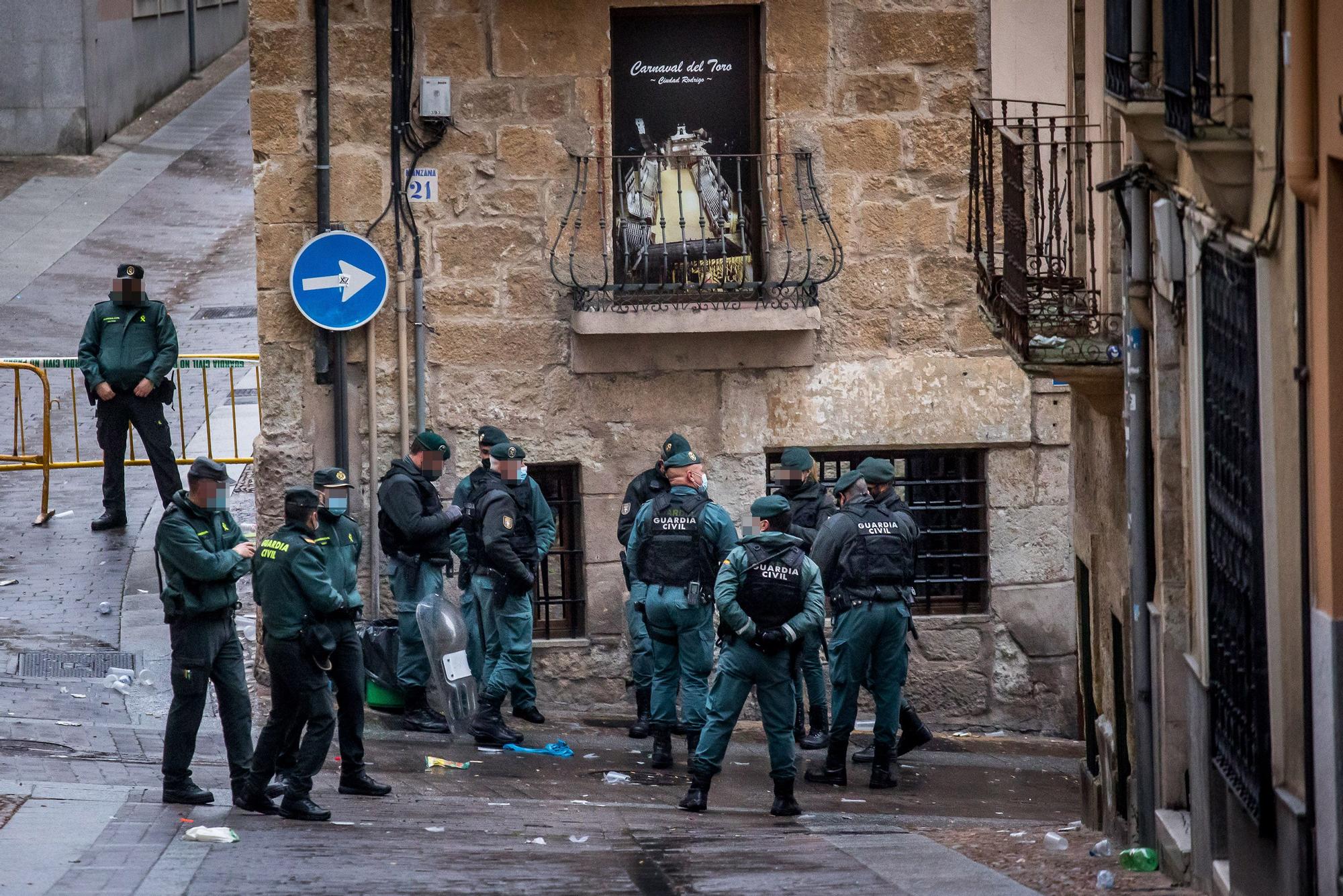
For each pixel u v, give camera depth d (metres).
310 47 32.62
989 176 26.91
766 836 23.50
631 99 33.66
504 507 30.02
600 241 33.31
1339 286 14.19
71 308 60.22
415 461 30.72
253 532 38.47
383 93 32.78
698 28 33.66
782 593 25.19
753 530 31.59
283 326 33.12
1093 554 26.11
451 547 31.39
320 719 23.73
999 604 34.38
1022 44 30.66
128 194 76.06
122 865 19.73
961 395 34.03
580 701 33.88
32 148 80.94
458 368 33.41
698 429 33.69
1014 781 29.91
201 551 23.59
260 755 23.84
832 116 33.47
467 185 33.12
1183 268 19.66
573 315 33.22
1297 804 15.20
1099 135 25.06
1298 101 14.48
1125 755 23.59
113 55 85.44
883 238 33.72
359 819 23.84
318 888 18.80
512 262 33.28
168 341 39.66
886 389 33.91
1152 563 21.86
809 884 19.38
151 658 32.81
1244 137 16.42
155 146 84.19
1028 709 34.59
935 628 34.34
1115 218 23.78
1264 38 15.99
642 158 33.50
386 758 28.78
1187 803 21.19
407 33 32.59
